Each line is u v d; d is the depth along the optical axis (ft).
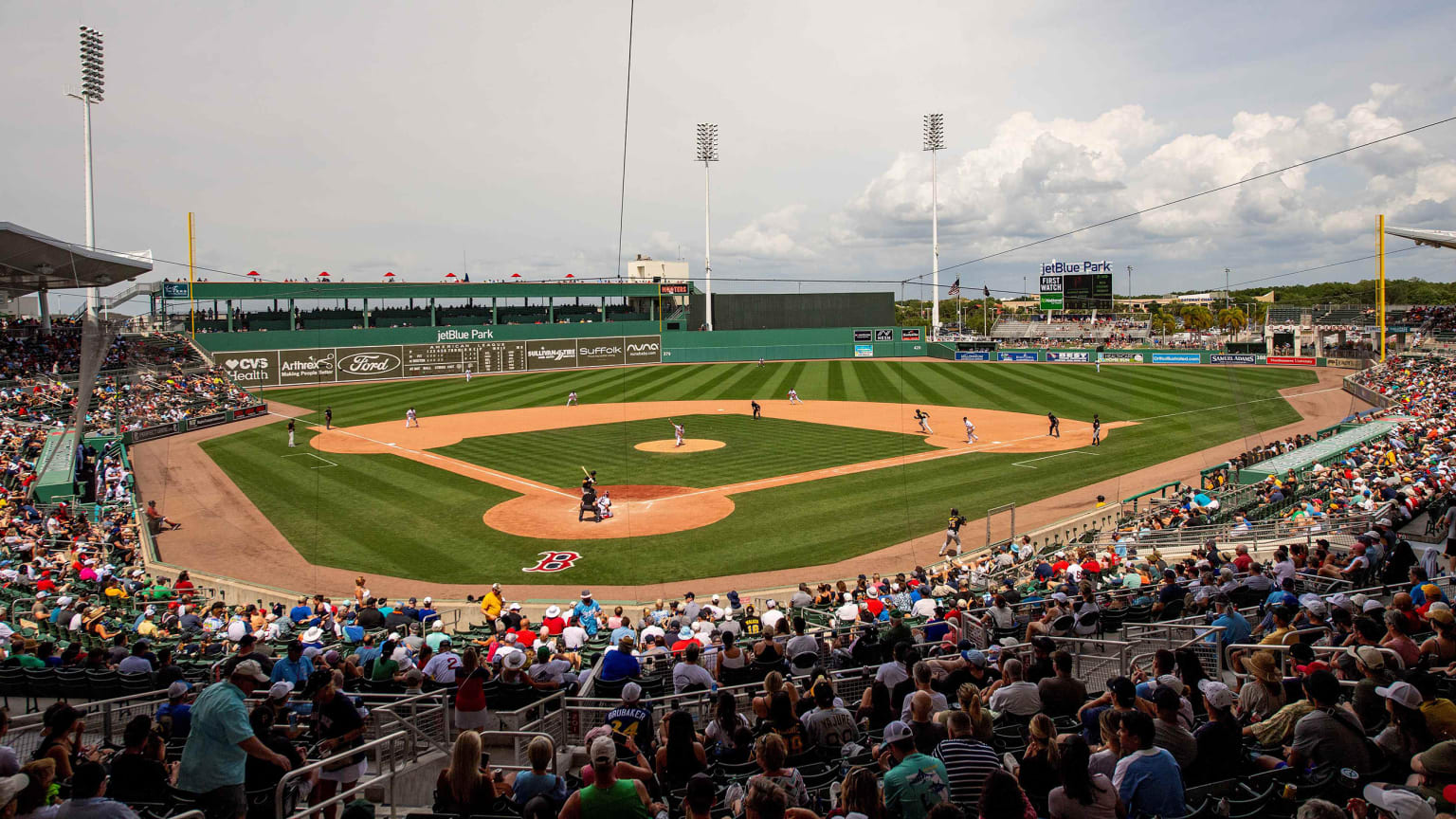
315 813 24.36
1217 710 22.82
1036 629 39.50
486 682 37.22
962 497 108.17
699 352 300.61
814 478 119.75
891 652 39.50
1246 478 99.71
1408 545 46.83
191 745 22.41
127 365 187.01
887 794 20.35
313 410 195.11
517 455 139.44
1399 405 152.56
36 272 174.29
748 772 26.63
